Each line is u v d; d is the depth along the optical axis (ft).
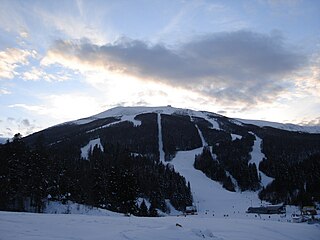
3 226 56.49
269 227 92.32
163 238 52.34
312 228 97.71
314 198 395.34
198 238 55.21
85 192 233.76
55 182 213.87
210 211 374.43
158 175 386.32
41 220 69.41
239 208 397.39
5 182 179.93
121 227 65.21
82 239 49.01
